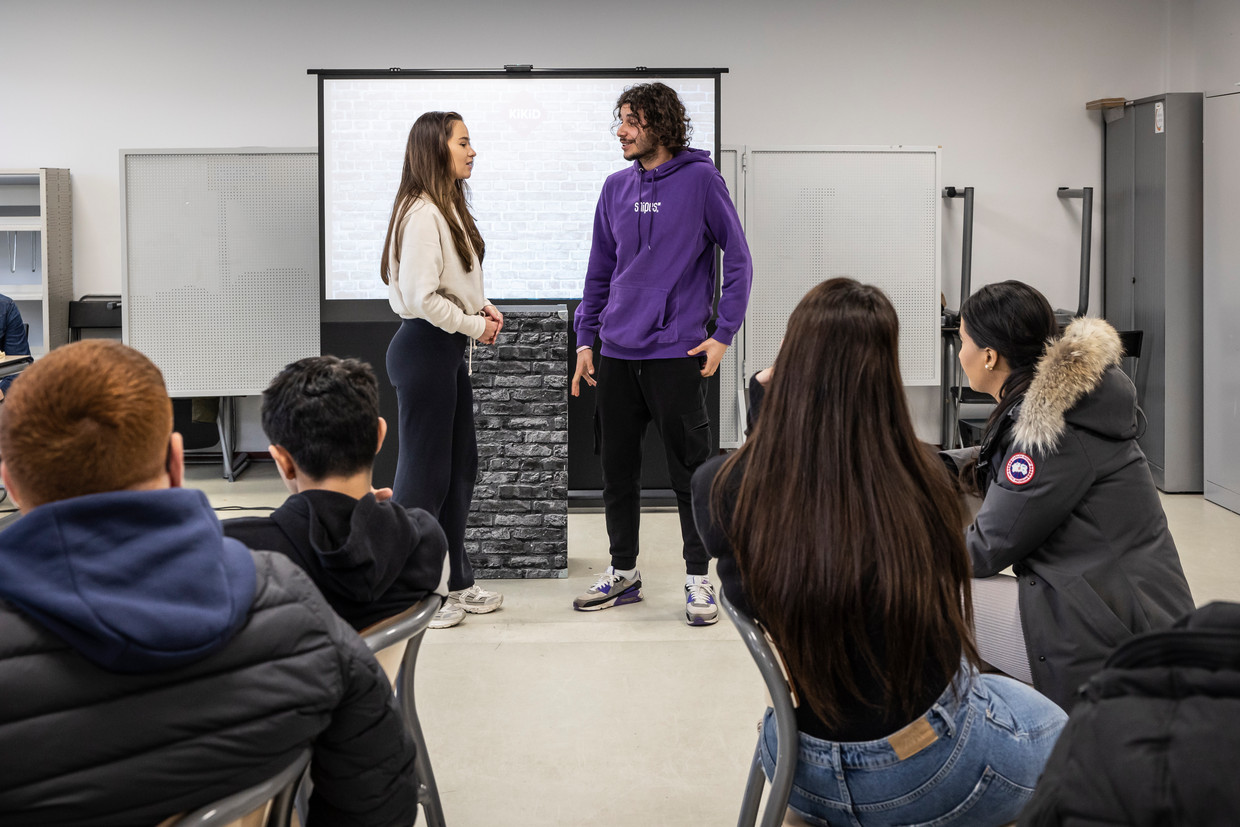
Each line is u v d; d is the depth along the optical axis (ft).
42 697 2.72
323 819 3.74
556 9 20.02
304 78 20.24
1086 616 6.09
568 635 10.32
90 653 2.74
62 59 20.17
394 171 15.81
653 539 14.49
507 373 12.18
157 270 18.31
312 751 3.53
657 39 20.10
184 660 2.82
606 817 6.77
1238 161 15.89
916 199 18.30
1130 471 6.30
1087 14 20.11
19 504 3.08
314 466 4.77
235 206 18.26
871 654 4.03
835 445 4.03
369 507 4.50
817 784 4.38
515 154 16.21
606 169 16.26
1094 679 2.59
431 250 9.53
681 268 10.37
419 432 9.91
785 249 18.28
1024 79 20.22
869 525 3.97
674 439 10.65
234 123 20.33
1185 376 17.37
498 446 12.30
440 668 9.44
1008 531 6.24
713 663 9.53
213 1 20.07
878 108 20.26
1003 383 6.79
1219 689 2.37
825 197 18.25
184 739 2.90
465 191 10.35
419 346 9.83
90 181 20.40
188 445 20.25
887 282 18.38
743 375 18.34
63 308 20.08
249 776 3.07
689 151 10.44
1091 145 20.30
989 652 6.56
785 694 4.32
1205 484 16.99
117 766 2.82
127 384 3.03
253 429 21.02
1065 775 2.49
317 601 3.28
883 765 4.18
